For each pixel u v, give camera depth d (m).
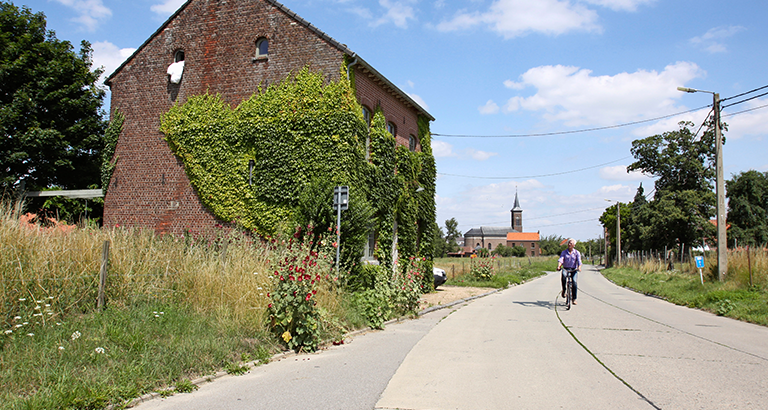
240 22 17.66
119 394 4.88
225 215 16.95
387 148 18.78
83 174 25.38
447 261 59.88
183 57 18.70
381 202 18.14
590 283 31.75
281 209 16.22
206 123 17.50
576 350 7.63
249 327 7.68
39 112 24.14
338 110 16.12
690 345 8.09
